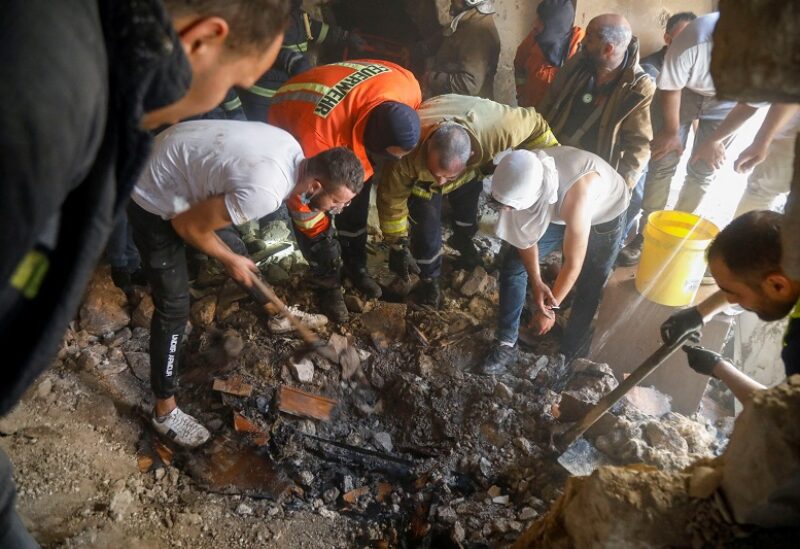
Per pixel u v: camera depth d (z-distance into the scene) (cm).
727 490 139
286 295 359
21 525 164
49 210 77
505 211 281
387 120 288
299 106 312
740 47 103
